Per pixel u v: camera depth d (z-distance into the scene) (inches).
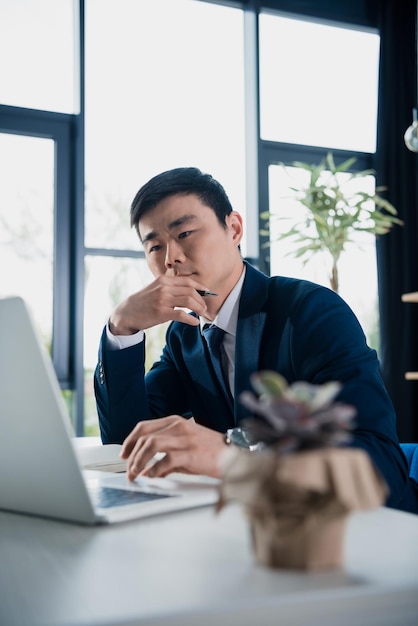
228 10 188.5
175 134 180.7
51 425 31.9
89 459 53.8
